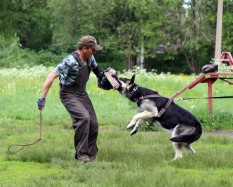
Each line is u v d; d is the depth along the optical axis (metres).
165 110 8.88
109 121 14.67
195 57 52.94
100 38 52.12
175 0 48.19
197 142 11.22
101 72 9.00
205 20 48.50
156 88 21.83
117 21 51.00
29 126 13.25
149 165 8.34
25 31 56.22
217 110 15.24
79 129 8.51
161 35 49.75
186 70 56.88
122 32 50.97
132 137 11.41
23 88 21.16
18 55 46.09
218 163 8.56
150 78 23.78
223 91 21.42
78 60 8.54
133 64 56.66
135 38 51.25
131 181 7.14
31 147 9.81
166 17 49.62
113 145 10.30
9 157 9.11
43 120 14.61
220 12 28.84
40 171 8.17
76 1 52.28
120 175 7.43
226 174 7.81
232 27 49.75
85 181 7.39
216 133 13.20
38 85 21.86
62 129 13.01
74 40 54.00
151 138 11.32
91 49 8.56
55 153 9.11
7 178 7.67
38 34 56.62
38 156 8.99
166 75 26.30
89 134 8.73
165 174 7.59
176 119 8.82
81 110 8.54
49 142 10.76
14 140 11.00
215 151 9.55
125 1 49.12
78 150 8.59
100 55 58.62
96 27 51.06
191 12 48.56
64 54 54.41
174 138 8.65
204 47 53.41
